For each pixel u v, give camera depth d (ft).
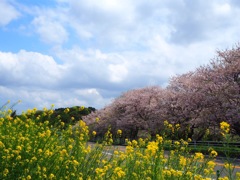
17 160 18.12
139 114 148.77
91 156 22.62
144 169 22.30
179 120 108.58
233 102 87.61
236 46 95.76
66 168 19.90
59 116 28.07
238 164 50.55
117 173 19.45
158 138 24.31
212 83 92.02
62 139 25.25
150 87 161.17
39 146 21.01
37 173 17.90
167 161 23.89
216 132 97.66
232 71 88.38
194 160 23.08
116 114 163.84
